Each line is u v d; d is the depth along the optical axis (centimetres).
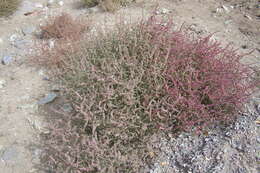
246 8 549
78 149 270
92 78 299
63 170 282
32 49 493
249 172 253
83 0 612
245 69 329
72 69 345
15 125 356
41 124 354
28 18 597
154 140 295
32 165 309
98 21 543
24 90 409
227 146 278
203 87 305
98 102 295
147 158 290
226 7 559
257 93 331
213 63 312
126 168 276
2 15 604
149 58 309
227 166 261
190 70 298
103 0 598
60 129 297
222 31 483
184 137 300
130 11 570
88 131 306
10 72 448
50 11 614
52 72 432
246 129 288
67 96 365
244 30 481
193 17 533
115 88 299
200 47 321
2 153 323
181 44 320
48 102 384
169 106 291
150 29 335
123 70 304
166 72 302
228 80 299
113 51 333
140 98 296
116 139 289
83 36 467
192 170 267
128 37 336
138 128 290
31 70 448
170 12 555
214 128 302
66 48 439
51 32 513
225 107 304
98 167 258
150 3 598
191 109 290
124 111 289
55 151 316
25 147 329
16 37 533
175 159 284
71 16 558
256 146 271
